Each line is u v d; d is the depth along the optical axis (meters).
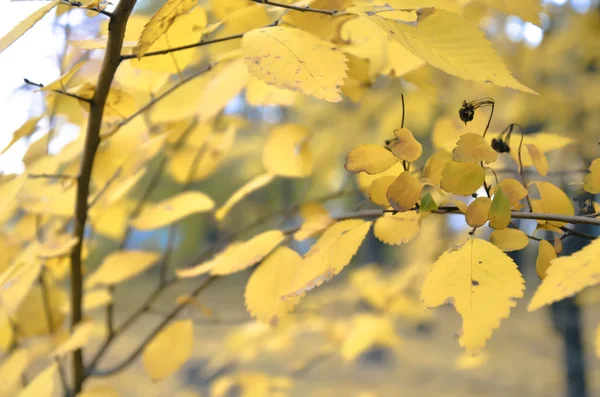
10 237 0.92
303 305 1.47
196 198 0.85
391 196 0.70
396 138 0.70
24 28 0.67
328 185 1.77
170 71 0.77
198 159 0.96
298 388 2.04
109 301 0.93
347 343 1.20
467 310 0.67
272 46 0.69
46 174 0.81
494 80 0.69
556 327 2.09
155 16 0.68
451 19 0.69
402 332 2.89
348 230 0.73
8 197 0.73
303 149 0.84
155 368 0.84
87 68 0.84
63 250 0.82
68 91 0.76
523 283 0.67
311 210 0.88
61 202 0.87
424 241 1.40
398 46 0.79
